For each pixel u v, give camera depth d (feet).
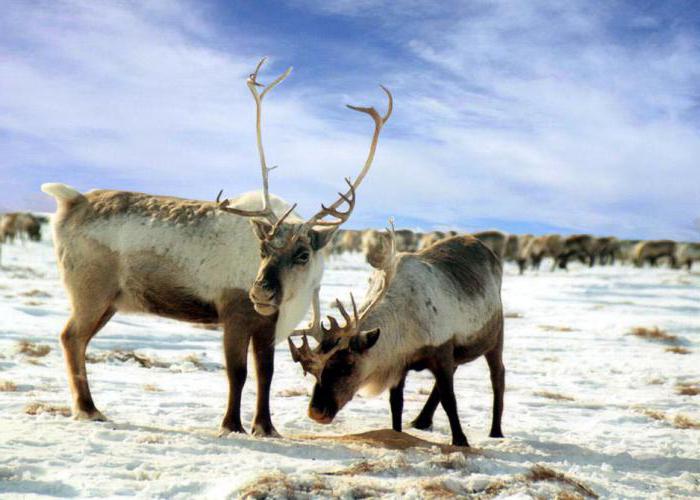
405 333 22.74
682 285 119.44
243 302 21.43
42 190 22.27
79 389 21.91
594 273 159.43
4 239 157.89
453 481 15.52
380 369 22.54
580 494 16.33
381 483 15.28
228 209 20.84
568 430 28.94
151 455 17.21
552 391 39.63
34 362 36.45
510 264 186.80
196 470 16.01
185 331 53.47
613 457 23.48
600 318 76.38
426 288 23.17
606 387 42.11
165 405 27.84
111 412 25.18
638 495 17.49
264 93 22.36
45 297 67.72
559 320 75.15
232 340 21.42
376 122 22.76
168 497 13.92
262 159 21.94
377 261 22.17
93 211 22.38
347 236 180.96
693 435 28.84
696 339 65.87
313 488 14.53
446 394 23.16
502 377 26.23
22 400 25.70
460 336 23.90
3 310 51.52
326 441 21.09
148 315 22.67
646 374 47.06
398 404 23.89
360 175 22.43
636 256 182.09
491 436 25.84
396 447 20.84
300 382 37.86
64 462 15.93
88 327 22.09
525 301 93.91
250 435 20.75
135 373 36.83
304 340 21.63
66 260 22.13
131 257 21.85
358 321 21.61
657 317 77.61
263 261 20.56
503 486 15.58
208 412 26.25
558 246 168.35
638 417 32.24
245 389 33.91
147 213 22.21
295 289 20.99
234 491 13.85
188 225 21.86
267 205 21.70
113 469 15.60
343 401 21.81
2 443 17.22
